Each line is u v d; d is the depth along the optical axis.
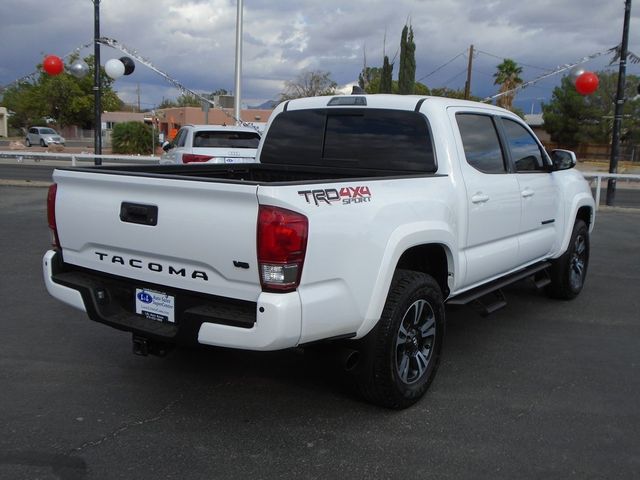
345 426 3.72
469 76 33.28
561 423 3.81
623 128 49.25
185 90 14.52
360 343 3.73
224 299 3.30
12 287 6.62
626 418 3.90
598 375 4.62
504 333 5.61
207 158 11.82
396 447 3.48
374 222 3.56
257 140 12.77
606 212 14.94
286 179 5.36
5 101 73.50
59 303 6.09
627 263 8.80
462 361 4.88
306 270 3.16
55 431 3.57
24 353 4.79
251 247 3.10
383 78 25.91
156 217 3.43
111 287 3.83
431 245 4.17
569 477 3.20
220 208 3.19
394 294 3.79
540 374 4.62
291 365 4.71
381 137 4.78
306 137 5.25
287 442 3.52
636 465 3.33
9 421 3.68
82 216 3.81
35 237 9.48
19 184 17.20
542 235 5.80
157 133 36.16
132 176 3.52
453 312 6.30
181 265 3.42
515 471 3.25
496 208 4.88
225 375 4.49
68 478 3.10
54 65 14.26
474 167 4.72
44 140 44.12
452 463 3.32
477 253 4.71
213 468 3.23
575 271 6.76
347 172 4.96
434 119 4.54
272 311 3.06
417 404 4.05
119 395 4.10
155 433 3.59
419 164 4.55
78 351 4.88
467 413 3.93
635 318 6.14
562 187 6.16
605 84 50.84
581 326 5.85
